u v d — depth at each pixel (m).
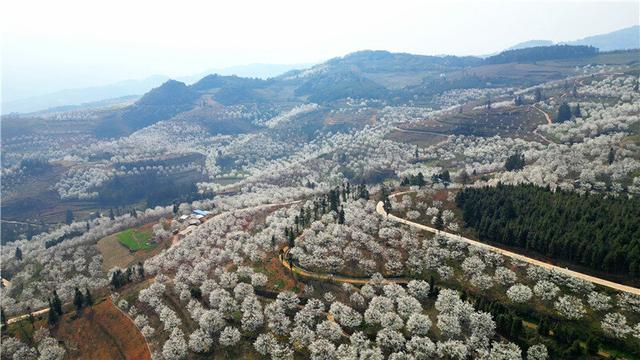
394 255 173.25
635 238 142.88
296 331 135.12
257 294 167.50
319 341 127.44
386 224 197.12
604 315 124.56
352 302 150.12
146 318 167.00
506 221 177.12
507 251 167.00
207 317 147.25
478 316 124.88
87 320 178.50
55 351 157.00
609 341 116.06
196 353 141.38
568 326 123.94
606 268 140.50
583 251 147.62
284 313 149.25
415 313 133.50
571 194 195.00
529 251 163.50
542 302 135.50
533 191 198.88
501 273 148.50
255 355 135.12
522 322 126.50
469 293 148.25
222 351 139.88
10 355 163.38
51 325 179.88
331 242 188.12
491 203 191.50
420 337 126.69
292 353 129.00
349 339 133.38
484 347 117.69
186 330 154.88
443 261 166.50
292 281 168.12
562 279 140.12
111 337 164.75
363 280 165.38
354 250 177.50
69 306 196.50
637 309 121.19
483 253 163.88
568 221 164.88
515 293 137.38
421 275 162.25
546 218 168.25
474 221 189.25
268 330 144.50
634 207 166.50
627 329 114.12
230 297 161.38
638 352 110.75
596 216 164.50
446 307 136.12
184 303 172.75
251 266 187.25
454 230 188.25
